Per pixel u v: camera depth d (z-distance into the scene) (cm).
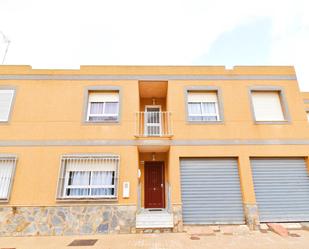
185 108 780
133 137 730
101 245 487
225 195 691
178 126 754
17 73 793
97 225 622
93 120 767
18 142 702
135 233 611
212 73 832
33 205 633
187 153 718
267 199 687
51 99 766
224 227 632
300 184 711
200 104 812
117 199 651
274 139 747
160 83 839
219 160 731
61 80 795
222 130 752
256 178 712
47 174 671
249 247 454
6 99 762
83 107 764
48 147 702
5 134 709
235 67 845
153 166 887
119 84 801
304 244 474
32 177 664
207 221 661
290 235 564
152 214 646
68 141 714
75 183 678
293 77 841
